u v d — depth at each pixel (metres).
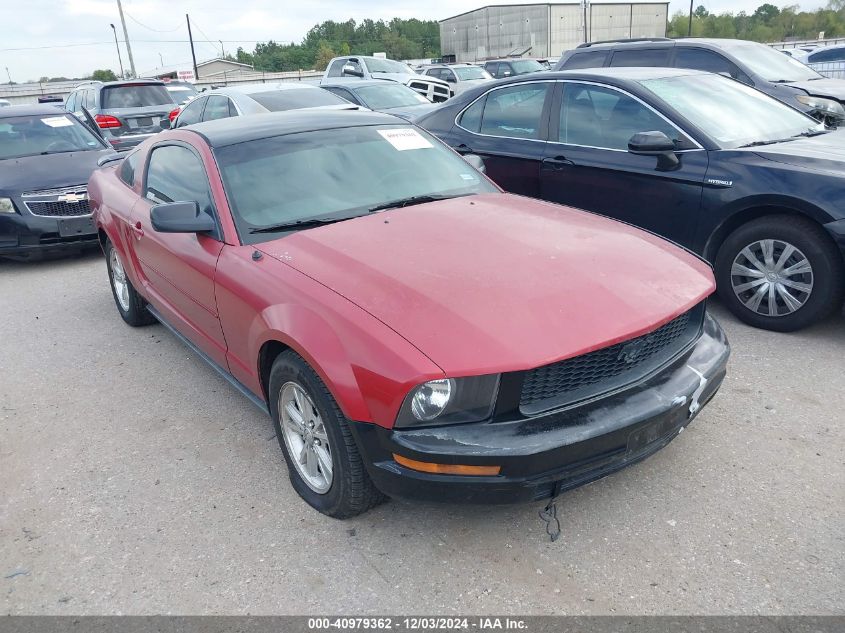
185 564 2.88
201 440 3.86
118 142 13.65
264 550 2.94
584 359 2.63
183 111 11.32
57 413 4.27
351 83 12.43
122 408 4.29
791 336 4.71
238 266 3.33
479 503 2.56
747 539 2.84
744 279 4.82
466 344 2.50
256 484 3.42
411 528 3.02
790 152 4.68
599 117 5.53
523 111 6.05
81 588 2.79
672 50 9.51
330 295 2.86
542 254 3.08
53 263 8.10
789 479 3.20
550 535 2.92
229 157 3.80
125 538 3.07
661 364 2.89
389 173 4.02
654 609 2.52
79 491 3.44
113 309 6.19
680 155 4.98
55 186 7.63
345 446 2.78
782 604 2.51
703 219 4.90
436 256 3.06
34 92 43.91
